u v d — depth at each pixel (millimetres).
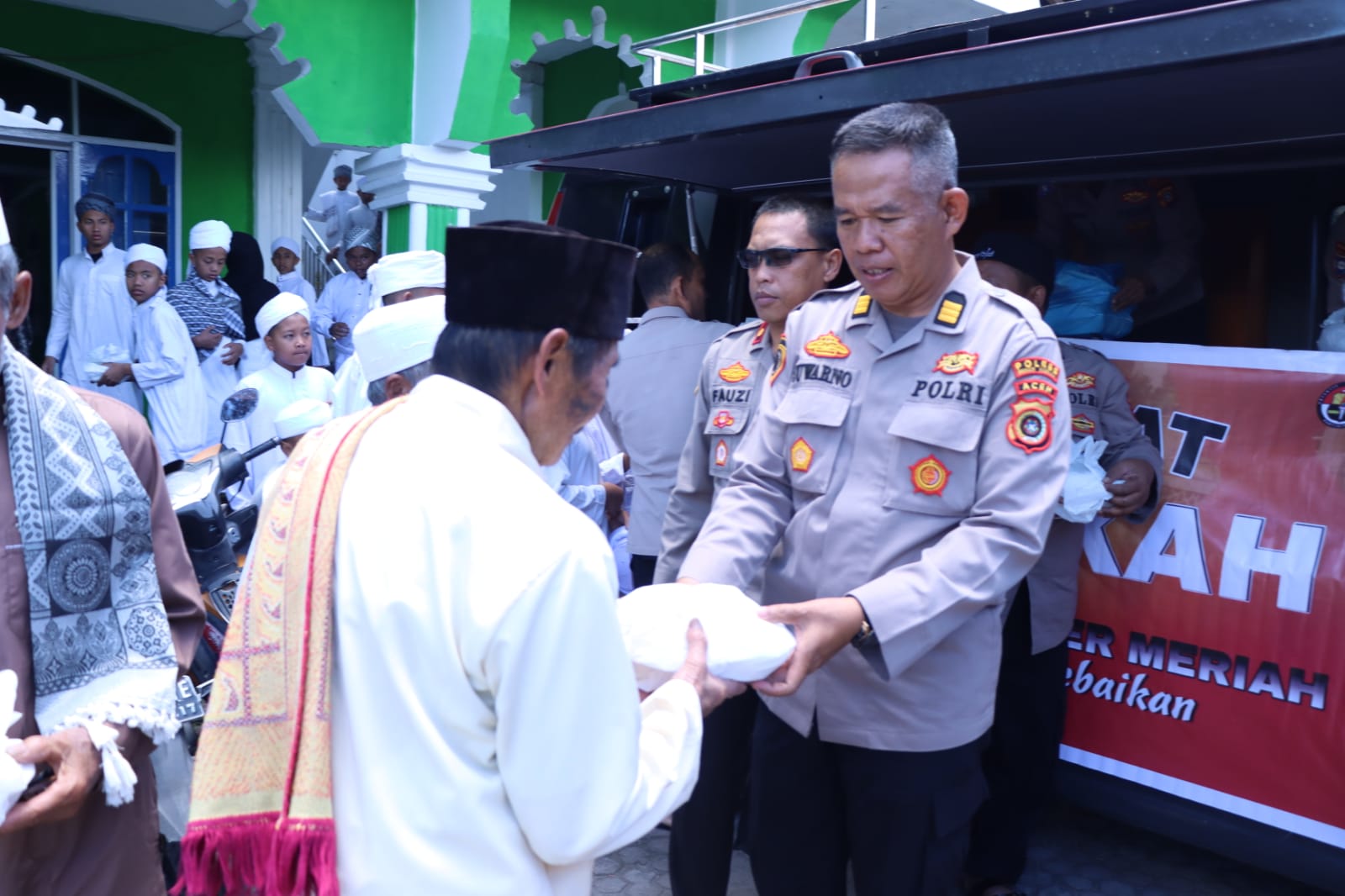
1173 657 2951
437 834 1216
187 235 9062
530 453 1378
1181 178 3484
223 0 7375
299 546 1297
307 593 1275
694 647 1667
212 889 1337
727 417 2791
